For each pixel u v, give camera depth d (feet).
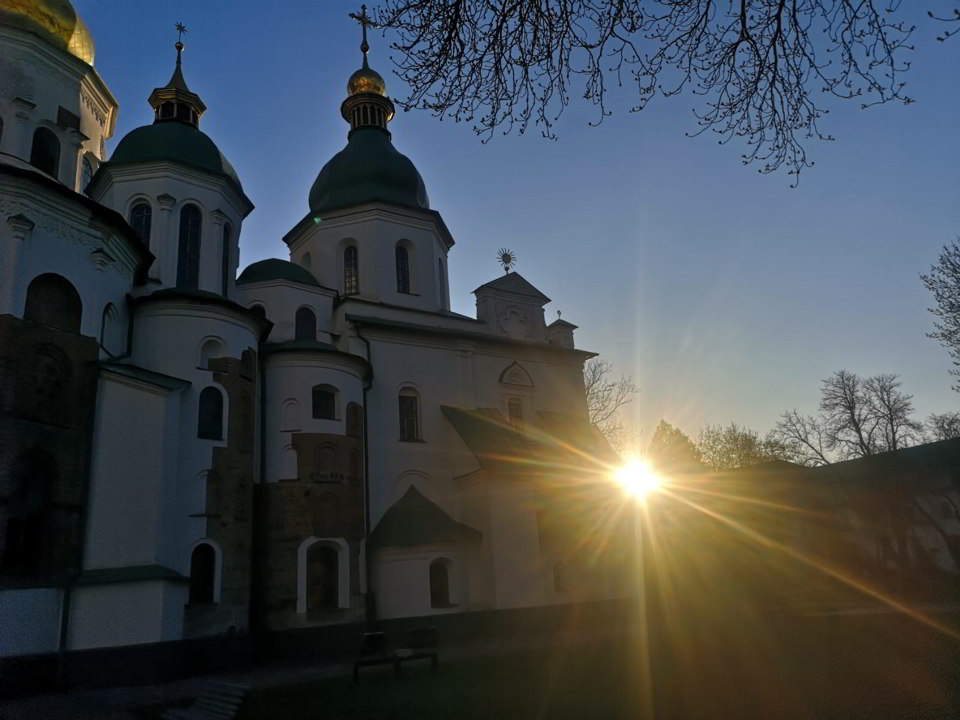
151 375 77.15
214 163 104.63
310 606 91.25
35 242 69.05
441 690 53.67
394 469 108.47
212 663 75.56
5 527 61.31
